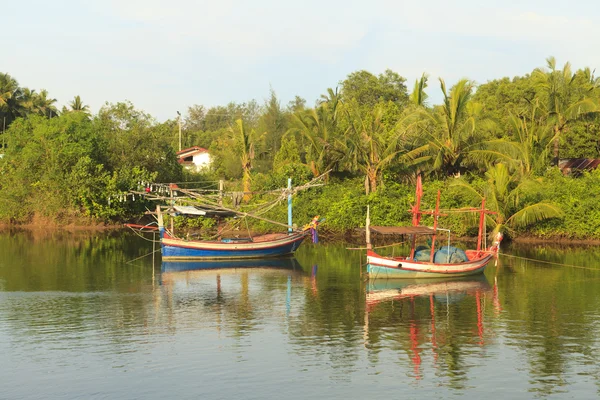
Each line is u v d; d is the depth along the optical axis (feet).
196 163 294.87
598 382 58.90
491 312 85.76
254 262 136.05
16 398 55.72
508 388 57.62
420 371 61.98
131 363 64.44
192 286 106.11
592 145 216.74
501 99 240.73
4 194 222.07
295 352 68.03
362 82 318.45
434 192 176.45
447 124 179.52
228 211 144.25
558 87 173.37
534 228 165.58
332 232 186.80
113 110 237.45
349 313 85.61
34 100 353.10
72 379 59.98
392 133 185.26
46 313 85.35
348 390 57.26
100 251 154.10
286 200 193.98
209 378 60.29
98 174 221.25
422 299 94.63
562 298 94.68
